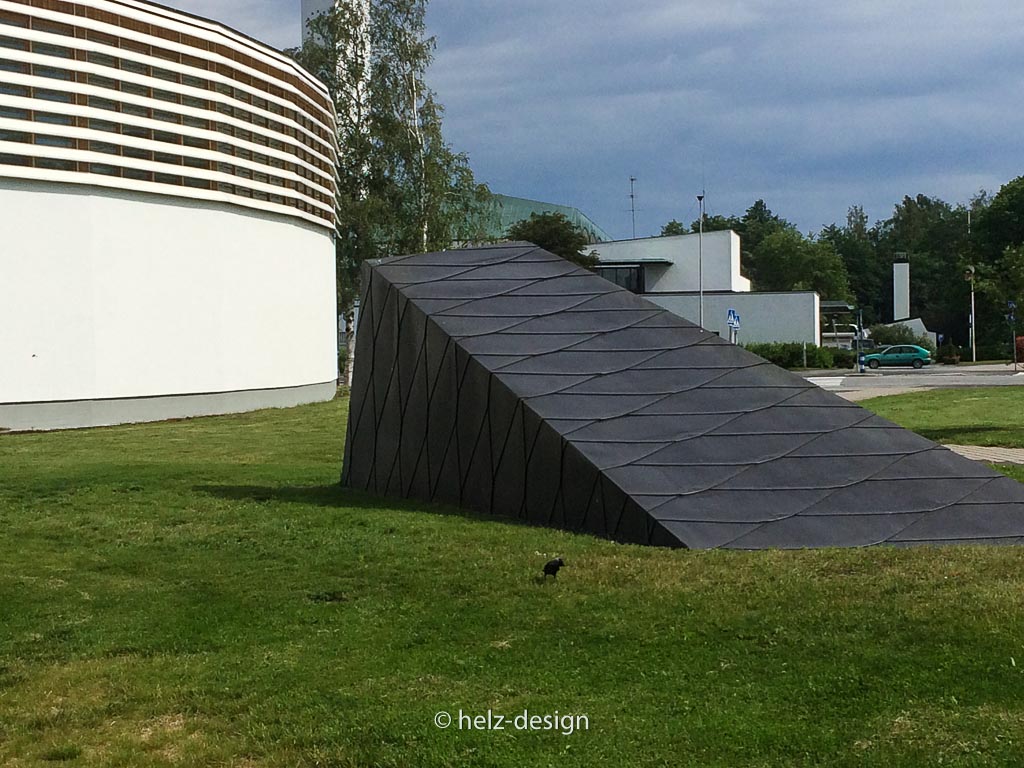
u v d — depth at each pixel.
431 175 41.53
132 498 13.01
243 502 12.52
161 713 5.78
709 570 7.98
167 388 27.83
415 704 5.65
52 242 25.09
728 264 61.84
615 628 6.73
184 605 7.94
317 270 35.56
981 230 75.94
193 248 28.50
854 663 5.84
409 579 8.28
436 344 12.26
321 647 6.75
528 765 4.85
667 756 4.88
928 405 25.06
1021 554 8.20
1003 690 5.35
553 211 74.25
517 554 8.89
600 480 9.78
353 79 41.94
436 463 12.46
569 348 11.64
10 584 8.63
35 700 5.98
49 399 25.16
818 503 9.51
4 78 23.78
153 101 26.89
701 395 10.87
